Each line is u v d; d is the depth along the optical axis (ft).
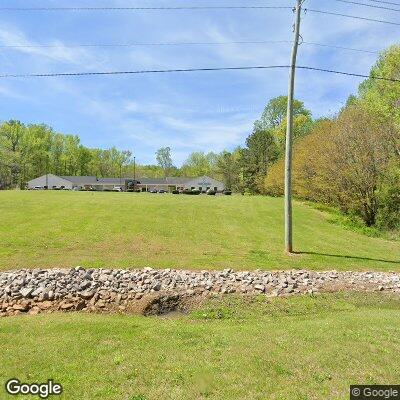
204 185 264.31
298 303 27.71
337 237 57.41
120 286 29.94
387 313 25.29
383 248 52.21
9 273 31.83
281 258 42.09
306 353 17.51
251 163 180.34
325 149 79.92
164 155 317.63
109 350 17.61
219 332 20.59
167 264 37.60
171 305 27.40
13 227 51.03
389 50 79.25
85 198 90.07
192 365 16.08
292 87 42.63
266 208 80.59
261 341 19.07
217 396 13.70
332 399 13.65
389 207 70.33
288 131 43.47
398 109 75.31
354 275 36.04
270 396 13.79
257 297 28.66
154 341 18.90
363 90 110.22
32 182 252.21
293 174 97.09
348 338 19.53
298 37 41.93
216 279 32.48
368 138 70.79
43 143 253.85
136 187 256.11
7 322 21.76
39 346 17.94
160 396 13.64
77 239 46.70
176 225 58.59
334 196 79.77
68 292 28.37
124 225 56.18
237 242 49.73
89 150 313.32
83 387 14.20
